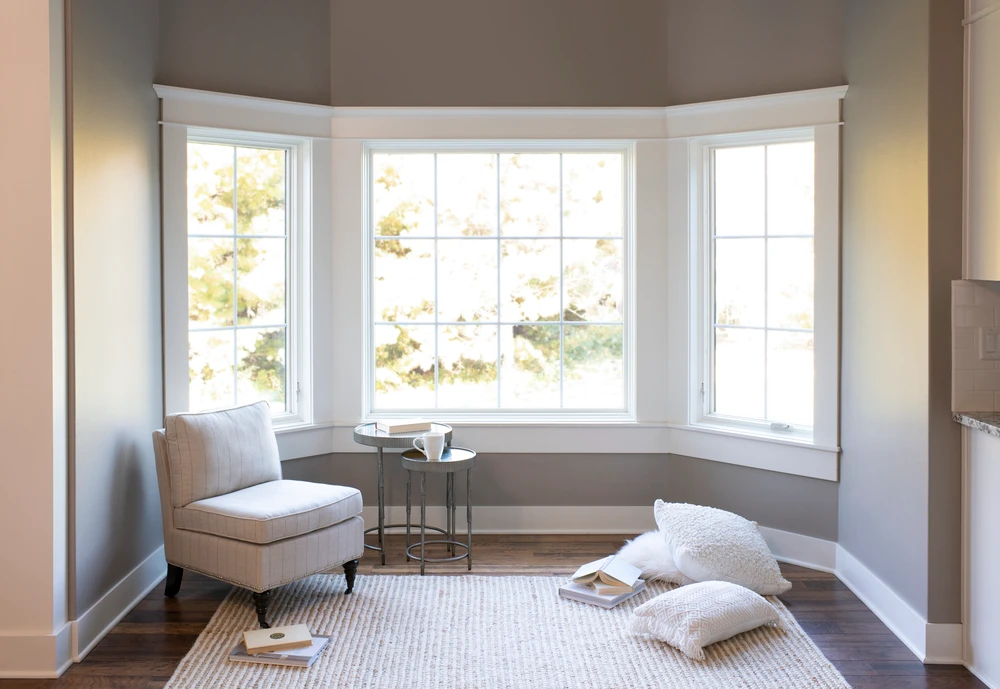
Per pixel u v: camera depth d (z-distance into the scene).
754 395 4.57
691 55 4.57
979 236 3.15
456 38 4.65
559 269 4.86
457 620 3.59
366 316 4.79
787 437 4.36
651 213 4.70
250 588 3.46
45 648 3.13
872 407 3.79
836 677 3.09
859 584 3.93
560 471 4.82
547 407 4.90
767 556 3.95
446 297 4.86
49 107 3.08
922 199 3.29
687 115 4.59
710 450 4.62
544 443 4.79
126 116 3.72
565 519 4.83
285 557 3.53
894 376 3.56
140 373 3.87
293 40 4.54
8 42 3.07
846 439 4.09
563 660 3.22
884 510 3.66
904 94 3.44
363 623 3.55
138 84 3.87
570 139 4.68
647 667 3.16
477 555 4.45
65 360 3.21
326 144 4.66
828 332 4.18
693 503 4.73
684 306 4.69
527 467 4.82
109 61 3.55
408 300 4.86
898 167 3.50
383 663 3.19
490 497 4.83
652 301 4.73
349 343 4.74
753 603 3.48
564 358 4.89
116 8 3.62
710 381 4.73
